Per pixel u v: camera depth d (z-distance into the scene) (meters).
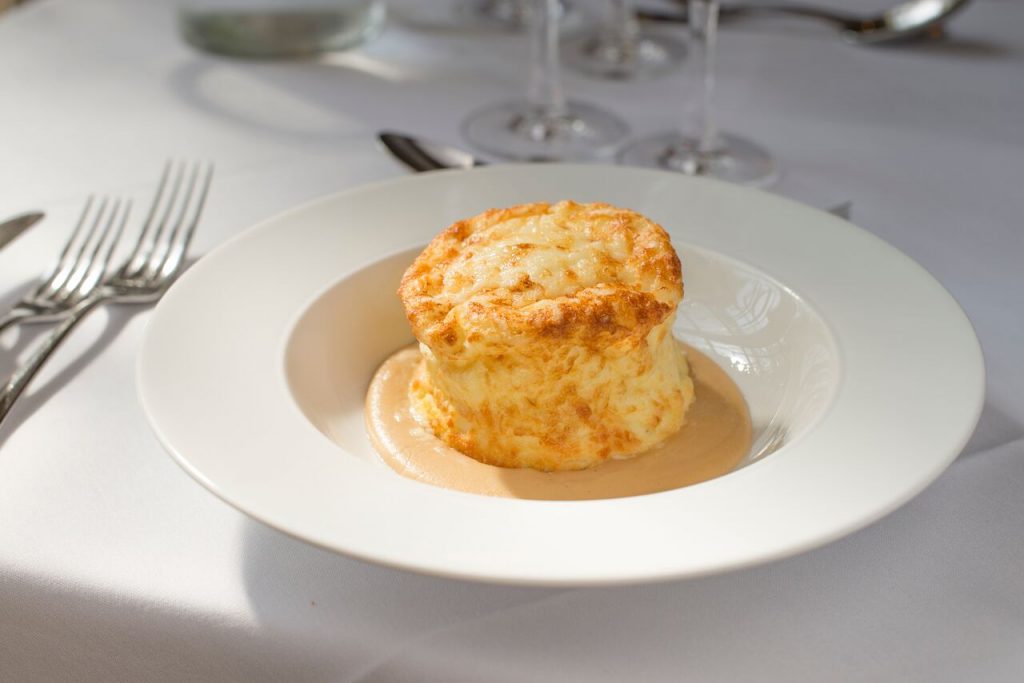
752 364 0.49
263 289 0.48
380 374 0.50
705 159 0.63
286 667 0.40
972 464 0.45
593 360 0.45
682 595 0.41
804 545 0.37
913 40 0.74
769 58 0.73
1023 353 0.50
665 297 0.45
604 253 0.46
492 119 0.68
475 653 0.39
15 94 0.70
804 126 0.66
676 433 0.47
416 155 0.61
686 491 0.40
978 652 0.39
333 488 0.40
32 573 0.42
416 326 0.45
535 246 0.46
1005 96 0.68
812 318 0.48
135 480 0.44
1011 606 0.40
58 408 0.47
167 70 0.73
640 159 0.64
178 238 0.56
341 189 0.61
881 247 0.49
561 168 0.54
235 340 0.46
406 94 0.71
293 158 0.64
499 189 0.54
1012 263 0.55
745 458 0.46
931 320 0.46
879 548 0.42
